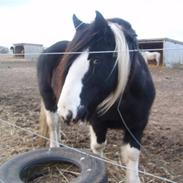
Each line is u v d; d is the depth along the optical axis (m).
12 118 7.20
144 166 4.64
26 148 5.33
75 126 6.45
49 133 5.43
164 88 12.46
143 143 5.56
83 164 3.65
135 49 3.59
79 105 3.08
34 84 13.75
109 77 3.33
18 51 39.28
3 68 22.38
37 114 7.64
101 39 3.26
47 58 5.03
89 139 5.77
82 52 3.17
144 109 3.82
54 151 3.98
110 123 4.04
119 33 3.38
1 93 11.08
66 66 3.21
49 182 3.75
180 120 7.25
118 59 3.33
